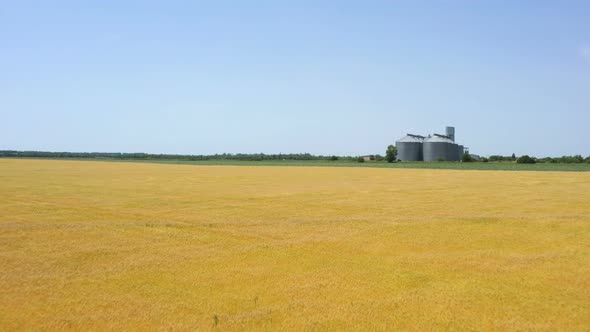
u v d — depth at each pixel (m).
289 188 43.19
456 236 18.84
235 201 32.03
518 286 12.47
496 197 35.25
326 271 13.84
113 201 31.58
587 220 22.42
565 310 10.78
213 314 10.55
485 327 9.88
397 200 33.06
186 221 22.81
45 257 15.32
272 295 11.78
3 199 32.38
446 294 11.84
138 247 16.86
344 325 9.97
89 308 10.86
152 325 9.94
